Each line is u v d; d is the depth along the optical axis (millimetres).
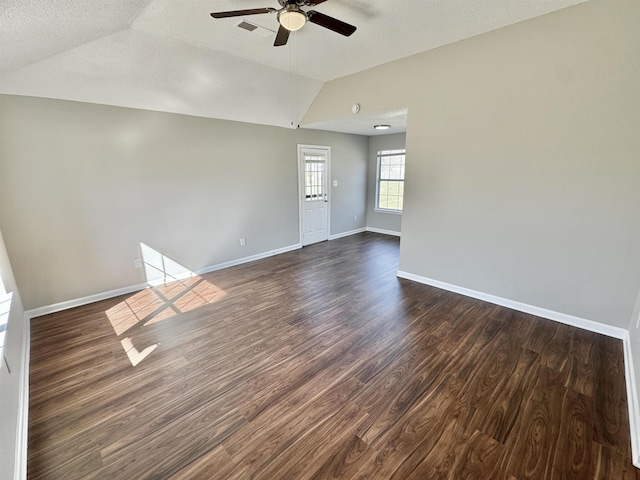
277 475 1495
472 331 2781
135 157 3643
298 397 2006
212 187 4410
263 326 2936
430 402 1945
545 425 1753
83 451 1636
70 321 3070
